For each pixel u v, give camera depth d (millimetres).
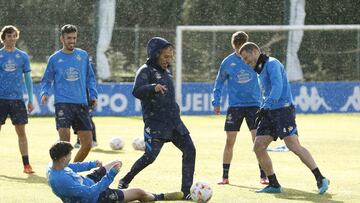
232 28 76312
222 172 38156
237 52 35344
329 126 66125
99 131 61625
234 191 32156
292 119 31219
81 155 36125
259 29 76688
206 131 61562
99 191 25859
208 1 97375
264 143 31500
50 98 75438
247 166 40531
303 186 33531
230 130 34969
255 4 96562
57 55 35625
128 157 44188
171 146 49375
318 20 95812
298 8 93312
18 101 38000
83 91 35656
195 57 84750
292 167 39938
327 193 31672
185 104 76812
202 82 80938
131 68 84750
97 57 83875
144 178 35656
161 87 28938
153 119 29781
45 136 57062
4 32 37688
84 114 35656
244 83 35156
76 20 91125
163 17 96125
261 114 31109
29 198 30172
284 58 86062
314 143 52719
